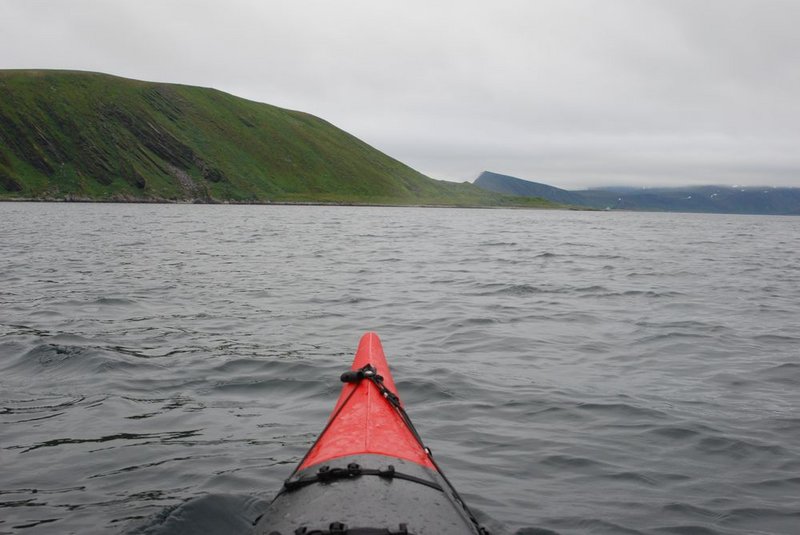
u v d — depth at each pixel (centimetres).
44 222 5334
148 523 469
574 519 498
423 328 1245
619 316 1398
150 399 767
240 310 1390
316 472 358
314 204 16550
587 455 627
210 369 902
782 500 535
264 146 18338
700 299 1664
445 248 3353
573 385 867
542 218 11425
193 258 2533
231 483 538
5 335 1063
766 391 848
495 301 1586
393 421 421
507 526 483
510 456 623
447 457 618
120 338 1072
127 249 2878
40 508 491
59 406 730
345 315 1366
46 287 1645
